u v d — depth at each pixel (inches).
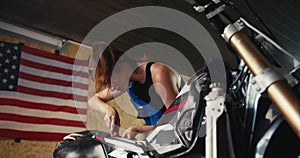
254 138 29.9
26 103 144.5
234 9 30.6
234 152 28.3
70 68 160.7
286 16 181.2
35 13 153.2
